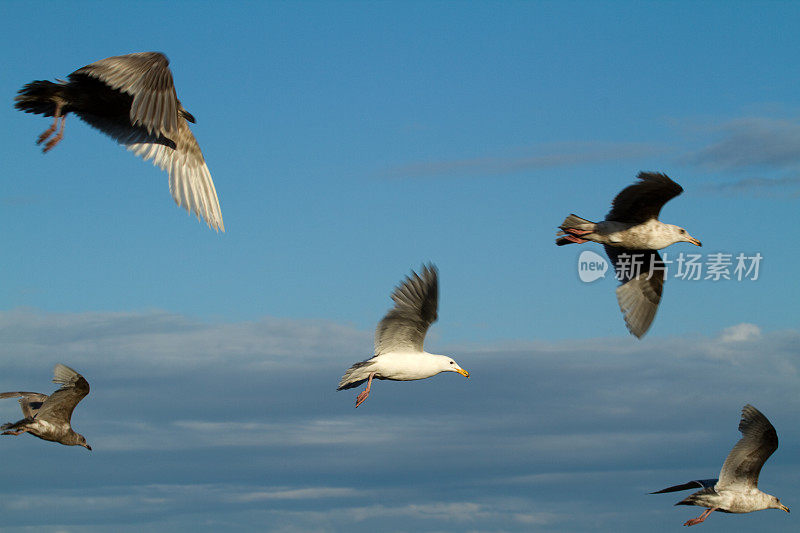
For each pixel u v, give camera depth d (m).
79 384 16.94
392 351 15.64
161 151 9.98
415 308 15.30
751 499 18.22
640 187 18.47
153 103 8.24
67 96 9.95
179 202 9.88
